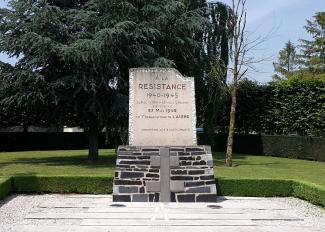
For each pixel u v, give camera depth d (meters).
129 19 18.95
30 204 10.91
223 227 8.76
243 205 10.99
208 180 11.49
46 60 18.50
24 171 16.55
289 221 9.41
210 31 22.61
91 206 10.69
